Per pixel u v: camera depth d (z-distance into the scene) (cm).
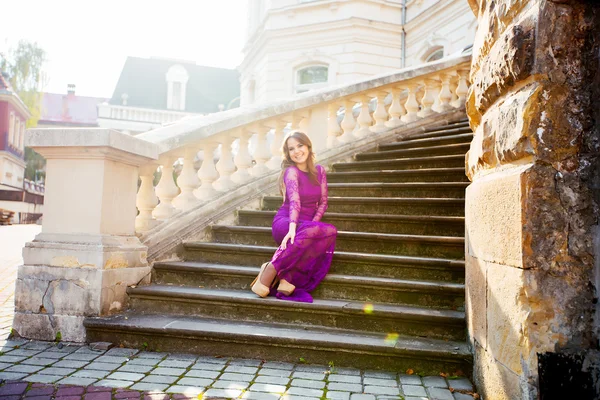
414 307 345
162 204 455
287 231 380
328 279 366
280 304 343
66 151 363
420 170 539
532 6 216
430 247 403
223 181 518
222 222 490
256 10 1892
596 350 198
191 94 3369
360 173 574
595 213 203
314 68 1600
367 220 455
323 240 364
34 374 278
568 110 207
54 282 352
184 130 454
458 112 766
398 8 1550
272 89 1616
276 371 292
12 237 1255
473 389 266
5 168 2858
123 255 374
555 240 202
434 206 466
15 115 3105
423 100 762
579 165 205
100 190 360
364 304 346
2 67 3441
